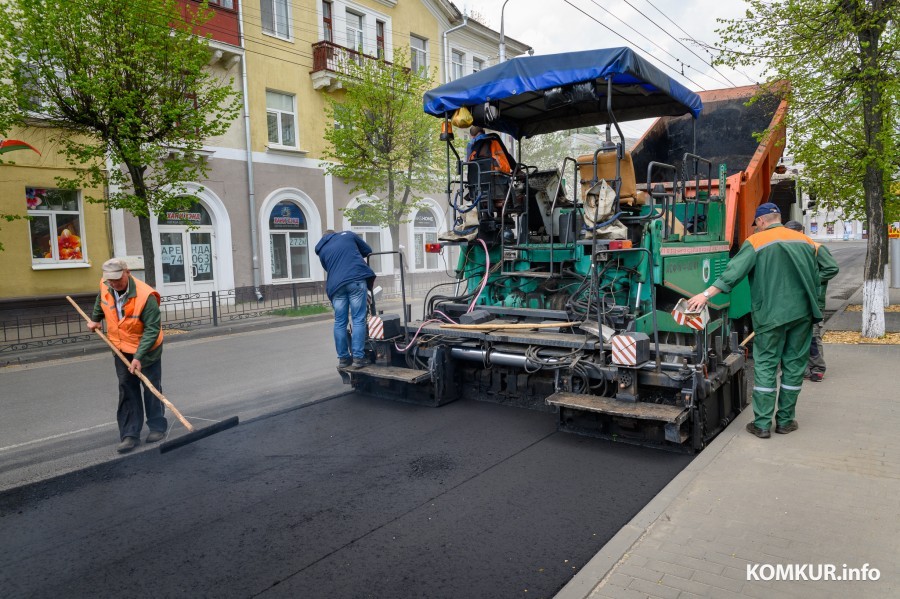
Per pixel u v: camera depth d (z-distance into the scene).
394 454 4.78
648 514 3.55
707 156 9.24
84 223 14.26
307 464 4.63
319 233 19.48
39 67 10.83
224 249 17.02
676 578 2.89
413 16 22.64
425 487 4.12
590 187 5.93
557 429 5.29
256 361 9.55
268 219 18.12
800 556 3.06
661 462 4.51
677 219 6.78
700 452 4.65
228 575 3.09
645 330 5.74
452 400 6.23
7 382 8.56
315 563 3.18
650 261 5.24
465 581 2.96
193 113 11.81
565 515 3.66
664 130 9.38
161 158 14.10
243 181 17.44
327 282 6.60
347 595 2.88
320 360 9.48
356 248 6.66
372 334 6.36
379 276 21.08
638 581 2.87
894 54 8.47
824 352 8.20
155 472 4.57
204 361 9.69
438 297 6.96
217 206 16.81
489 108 6.13
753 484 3.93
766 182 8.98
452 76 24.91
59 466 4.91
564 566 3.09
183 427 5.86
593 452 4.74
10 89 10.66
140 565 3.23
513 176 6.62
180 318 14.67
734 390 5.51
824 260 4.77
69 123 11.34
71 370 9.44
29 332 12.69
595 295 5.70
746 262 4.77
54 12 10.25
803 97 8.86
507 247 6.49
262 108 17.84
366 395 6.64
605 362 5.04
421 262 23.38
